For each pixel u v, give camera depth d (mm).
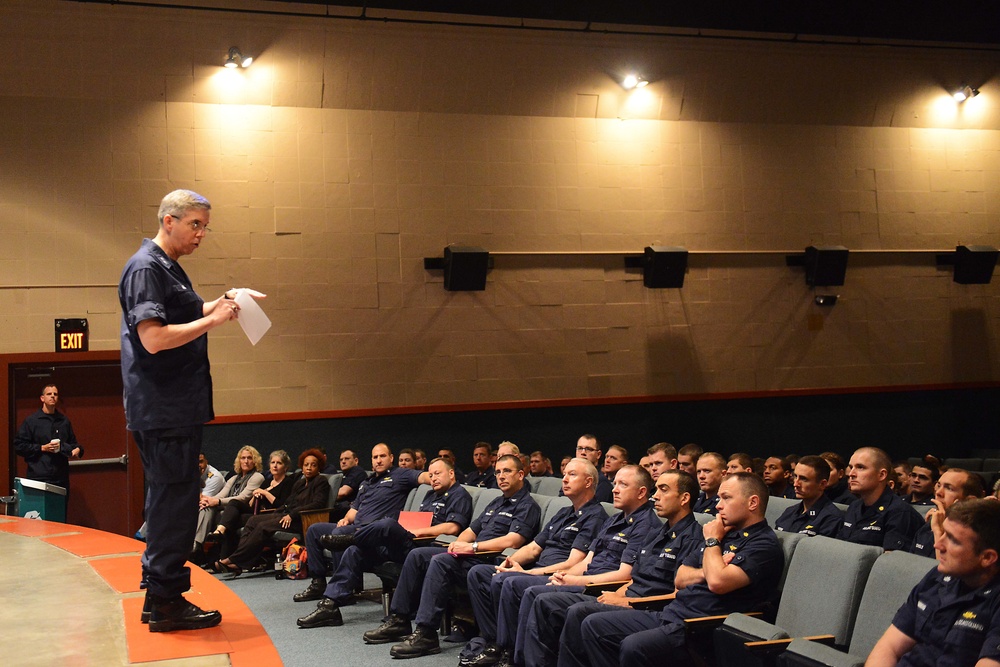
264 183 9492
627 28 10352
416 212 9891
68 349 8789
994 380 11359
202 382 2596
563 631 3586
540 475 7961
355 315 9664
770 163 10906
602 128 10453
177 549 2551
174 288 2555
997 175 11594
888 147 11281
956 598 2463
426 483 6344
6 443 8641
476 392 9945
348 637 5055
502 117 10180
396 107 9875
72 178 9000
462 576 4723
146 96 9203
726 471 5270
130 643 2406
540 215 10227
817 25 9773
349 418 9578
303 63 9531
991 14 10062
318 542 6105
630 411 10328
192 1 9172
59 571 3312
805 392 10805
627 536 4035
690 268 10625
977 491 3607
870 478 4223
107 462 8914
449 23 9828
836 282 10812
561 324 10227
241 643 2418
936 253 11312
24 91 8906
